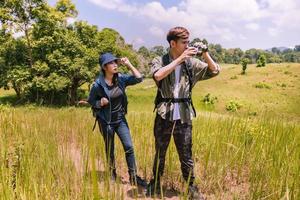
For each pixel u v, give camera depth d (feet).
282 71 307.78
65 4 167.32
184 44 14.34
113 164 17.22
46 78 148.56
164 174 16.71
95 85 17.20
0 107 39.01
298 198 11.51
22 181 11.98
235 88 268.62
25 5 155.84
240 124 21.40
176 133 14.80
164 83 14.73
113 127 17.31
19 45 159.22
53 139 19.69
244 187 15.15
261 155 17.15
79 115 42.70
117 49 171.42
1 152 15.12
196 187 14.66
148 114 39.34
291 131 20.39
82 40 172.45
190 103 14.94
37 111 47.62
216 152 17.46
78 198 11.59
